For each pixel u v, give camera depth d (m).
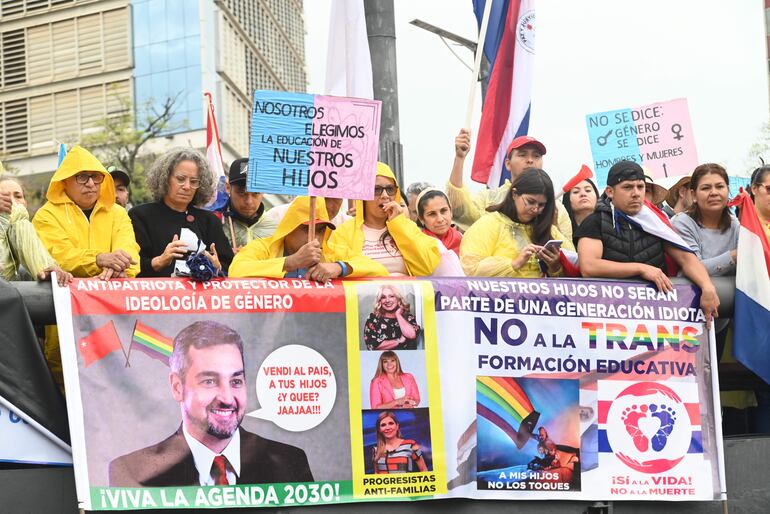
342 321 5.48
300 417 5.37
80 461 5.12
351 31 7.76
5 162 69.81
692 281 6.00
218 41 66.75
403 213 6.29
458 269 6.22
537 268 6.41
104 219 6.07
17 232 5.61
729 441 5.98
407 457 5.45
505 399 5.62
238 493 5.26
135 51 66.62
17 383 5.21
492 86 8.82
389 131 7.72
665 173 8.32
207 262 5.39
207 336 5.35
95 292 5.30
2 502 5.14
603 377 5.77
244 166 7.22
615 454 5.72
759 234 6.12
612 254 6.04
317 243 5.51
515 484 5.57
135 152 43.62
